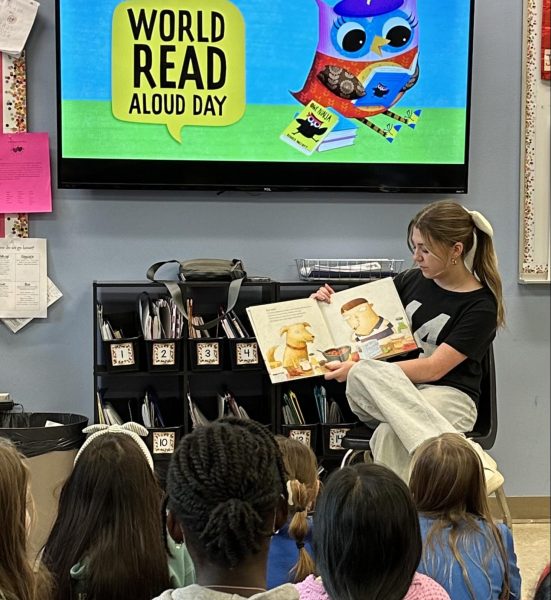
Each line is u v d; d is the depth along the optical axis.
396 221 3.81
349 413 3.80
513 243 3.88
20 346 3.65
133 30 3.53
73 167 3.54
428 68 3.69
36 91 3.57
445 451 1.99
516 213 3.87
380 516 1.45
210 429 1.31
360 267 3.56
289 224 3.75
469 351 2.92
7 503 1.52
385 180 3.71
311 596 1.60
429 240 2.94
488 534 1.93
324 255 3.77
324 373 3.10
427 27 3.67
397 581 1.48
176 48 3.56
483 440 3.07
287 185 3.67
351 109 3.67
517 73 3.82
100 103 3.54
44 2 3.56
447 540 1.88
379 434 2.87
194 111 3.59
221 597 1.22
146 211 3.67
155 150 3.59
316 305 3.19
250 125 3.63
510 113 3.83
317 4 3.62
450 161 3.73
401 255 3.82
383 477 1.52
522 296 3.90
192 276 3.44
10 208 3.56
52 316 3.66
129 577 1.74
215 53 3.58
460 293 3.02
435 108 3.70
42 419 3.60
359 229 3.79
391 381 2.85
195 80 3.58
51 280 3.64
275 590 1.22
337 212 3.77
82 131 3.53
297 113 3.65
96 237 3.65
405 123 3.70
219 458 1.25
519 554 3.50
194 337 3.43
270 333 3.15
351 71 3.65
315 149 3.67
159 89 3.56
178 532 1.35
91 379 3.69
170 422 3.74
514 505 3.95
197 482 1.24
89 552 1.75
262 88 3.62
